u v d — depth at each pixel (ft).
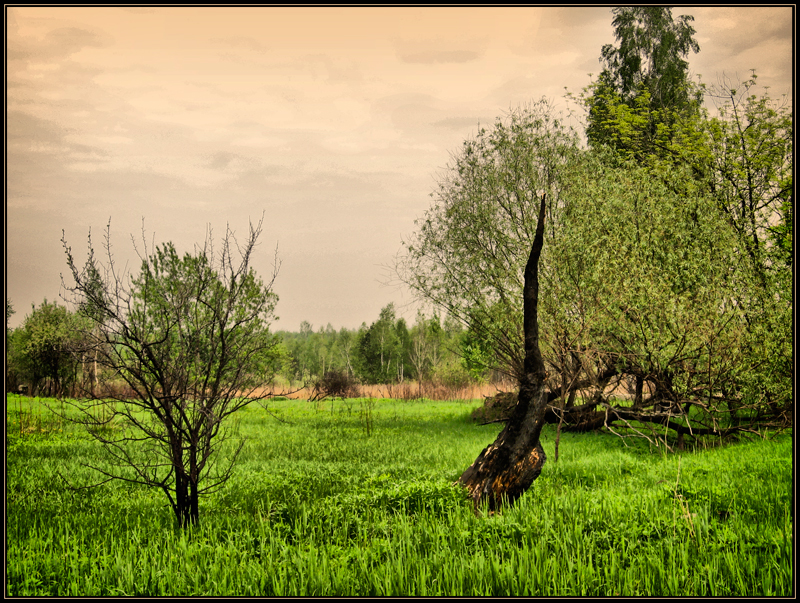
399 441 58.39
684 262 49.67
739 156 68.03
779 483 29.09
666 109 82.28
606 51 105.91
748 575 18.31
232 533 23.62
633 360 50.78
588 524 23.07
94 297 24.50
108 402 26.53
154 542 23.00
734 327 48.44
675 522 22.15
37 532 24.94
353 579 18.70
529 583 18.04
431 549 20.97
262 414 94.27
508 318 60.03
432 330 71.51
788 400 49.21
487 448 30.73
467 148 68.23
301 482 34.06
